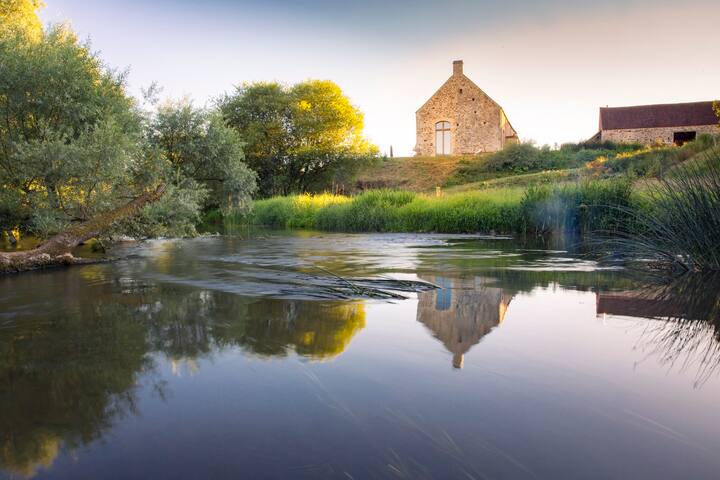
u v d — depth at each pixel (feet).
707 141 57.93
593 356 6.58
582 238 31.04
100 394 5.34
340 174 110.32
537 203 36.96
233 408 4.86
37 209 19.38
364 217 48.75
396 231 45.83
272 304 10.30
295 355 6.63
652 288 12.30
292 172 109.50
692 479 3.55
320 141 107.45
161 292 12.00
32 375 5.99
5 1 39.65
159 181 24.81
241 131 101.19
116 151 19.67
